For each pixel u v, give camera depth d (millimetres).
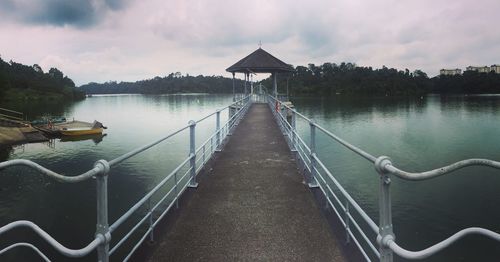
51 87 131000
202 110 77688
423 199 18094
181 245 3961
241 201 5359
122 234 13266
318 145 30219
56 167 26375
